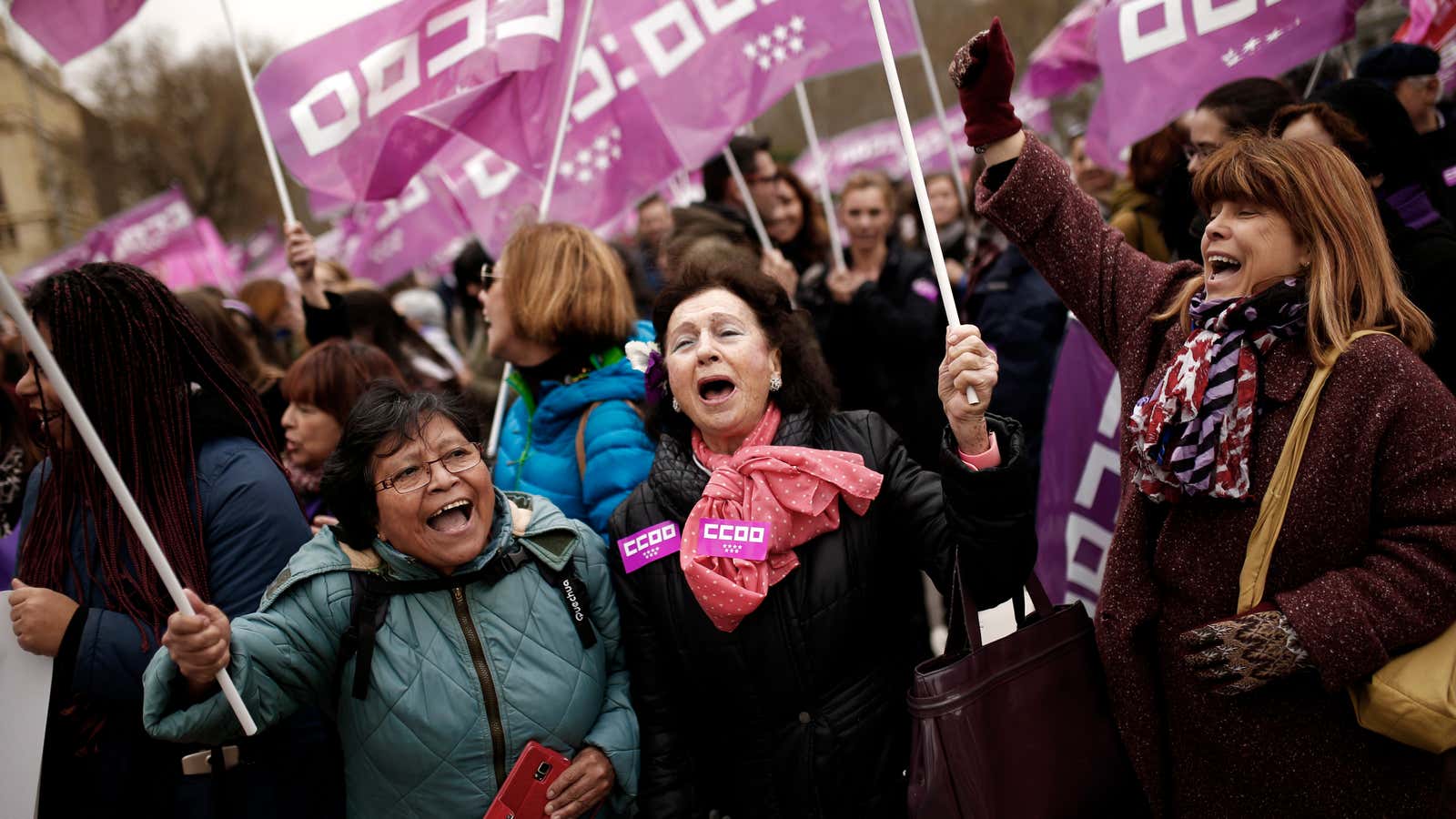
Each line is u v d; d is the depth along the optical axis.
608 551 2.48
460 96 3.51
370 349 3.60
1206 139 3.39
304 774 2.45
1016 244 2.41
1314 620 1.93
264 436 2.60
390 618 2.27
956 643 2.23
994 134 2.34
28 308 2.51
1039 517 3.54
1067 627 2.23
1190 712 2.12
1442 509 1.90
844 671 2.35
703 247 3.68
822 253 5.96
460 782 2.25
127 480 2.40
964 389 2.09
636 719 2.43
